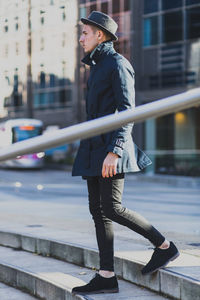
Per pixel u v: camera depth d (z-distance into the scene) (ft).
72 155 136.67
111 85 14.57
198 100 8.94
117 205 14.33
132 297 13.97
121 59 14.52
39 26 125.59
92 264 17.54
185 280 13.04
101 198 14.43
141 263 14.93
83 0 135.13
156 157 96.89
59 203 48.96
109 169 13.94
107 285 14.44
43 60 142.41
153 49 123.03
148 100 123.85
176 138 117.80
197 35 115.55
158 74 122.21
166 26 120.57
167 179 88.33
